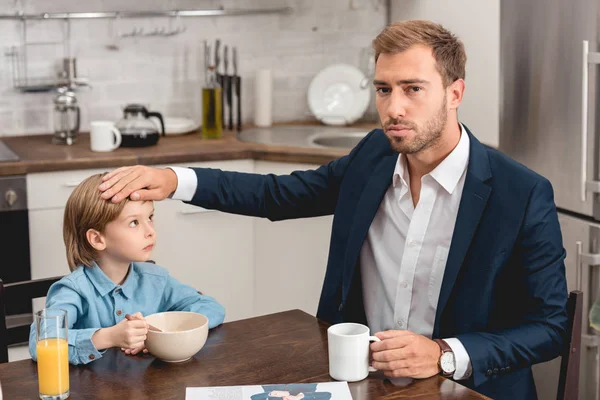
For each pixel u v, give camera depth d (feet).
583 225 8.73
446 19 11.37
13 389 4.84
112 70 11.82
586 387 8.84
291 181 6.75
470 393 4.81
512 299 5.80
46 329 4.66
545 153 9.21
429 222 5.94
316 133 11.96
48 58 11.46
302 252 10.61
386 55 5.48
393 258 6.15
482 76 10.66
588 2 8.41
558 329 5.49
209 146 10.70
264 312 10.99
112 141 10.25
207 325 5.25
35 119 11.54
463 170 5.83
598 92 8.43
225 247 10.66
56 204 9.74
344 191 6.45
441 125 5.56
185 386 4.85
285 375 5.01
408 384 4.92
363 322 6.43
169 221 10.29
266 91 12.44
